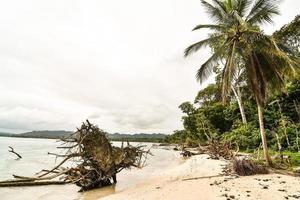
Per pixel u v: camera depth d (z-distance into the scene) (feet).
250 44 56.80
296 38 124.26
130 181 60.80
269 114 112.57
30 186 56.95
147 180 59.16
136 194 40.65
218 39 68.18
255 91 57.57
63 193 49.88
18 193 49.98
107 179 56.75
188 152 125.18
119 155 58.44
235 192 33.14
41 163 108.37
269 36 53.93
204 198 31.42
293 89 105.60
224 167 60.49
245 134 112.98
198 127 177.17
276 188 34.76
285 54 53.78
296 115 104.42
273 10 60.03
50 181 59.31
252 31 54.75
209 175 52.31
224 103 61.46
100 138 55.77
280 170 50.85
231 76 57.31
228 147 93.25
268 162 54.85
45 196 47.37
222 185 37.96
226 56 63.26
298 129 89.66
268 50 54.24
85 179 52.70
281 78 58.23
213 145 93.20
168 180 54.03
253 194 31.83
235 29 60.75
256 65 59.31
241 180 41.16
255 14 62.08
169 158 124.06
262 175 45.37
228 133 141.79
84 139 54.95
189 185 41.27
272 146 89.92
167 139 351.87
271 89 63.21
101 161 54.65
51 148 224.53
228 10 66.23
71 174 54.60
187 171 64.49
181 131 298.15
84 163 54.90
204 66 66.59
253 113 135.44
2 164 103.71
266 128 108.88
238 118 147.13
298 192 32.58
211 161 80.02
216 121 169.99
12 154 154.92
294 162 57.16
